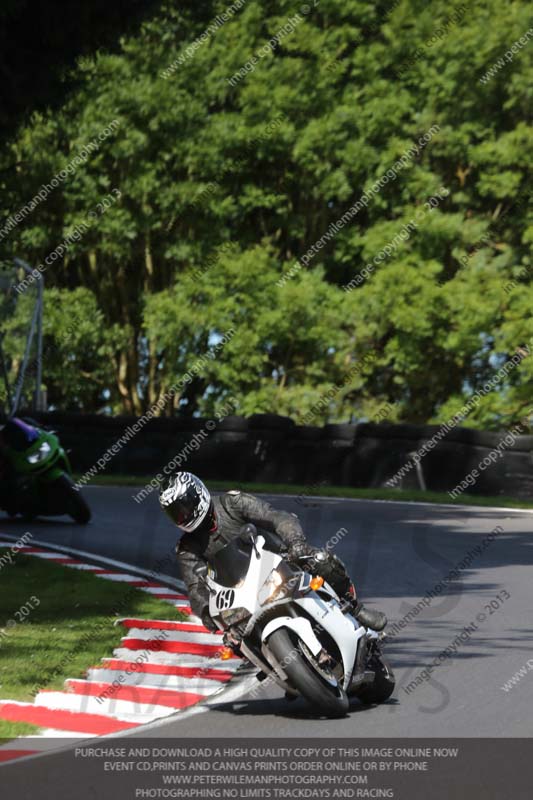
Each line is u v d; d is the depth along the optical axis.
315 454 88.62
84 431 96.00
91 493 77.62
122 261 119.75
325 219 118.88
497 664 31.25
